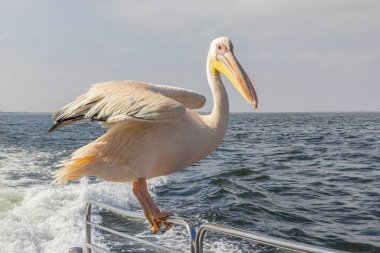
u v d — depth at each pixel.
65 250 5.37
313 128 46.84
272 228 6.89
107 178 2.51
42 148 19.31
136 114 2.17
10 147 19.64
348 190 9.96
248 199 8.75
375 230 6.71
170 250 2.32
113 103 2.22
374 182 11.02
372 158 16.27
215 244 5.73
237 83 2.51
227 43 2.58
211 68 2.60
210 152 2.51
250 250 5.49
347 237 6.39
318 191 9.85
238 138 29.50
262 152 19.25
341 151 19.22
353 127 48.53
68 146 20.50
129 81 2.47
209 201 8.49
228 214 7.55
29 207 7.33
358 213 7.78
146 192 2.39
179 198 8.84
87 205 2.99
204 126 2.45
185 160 2.44
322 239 6.35
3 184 9.69
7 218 6.44
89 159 2.42
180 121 2.35
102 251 2.86
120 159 2.37
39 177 10.90
